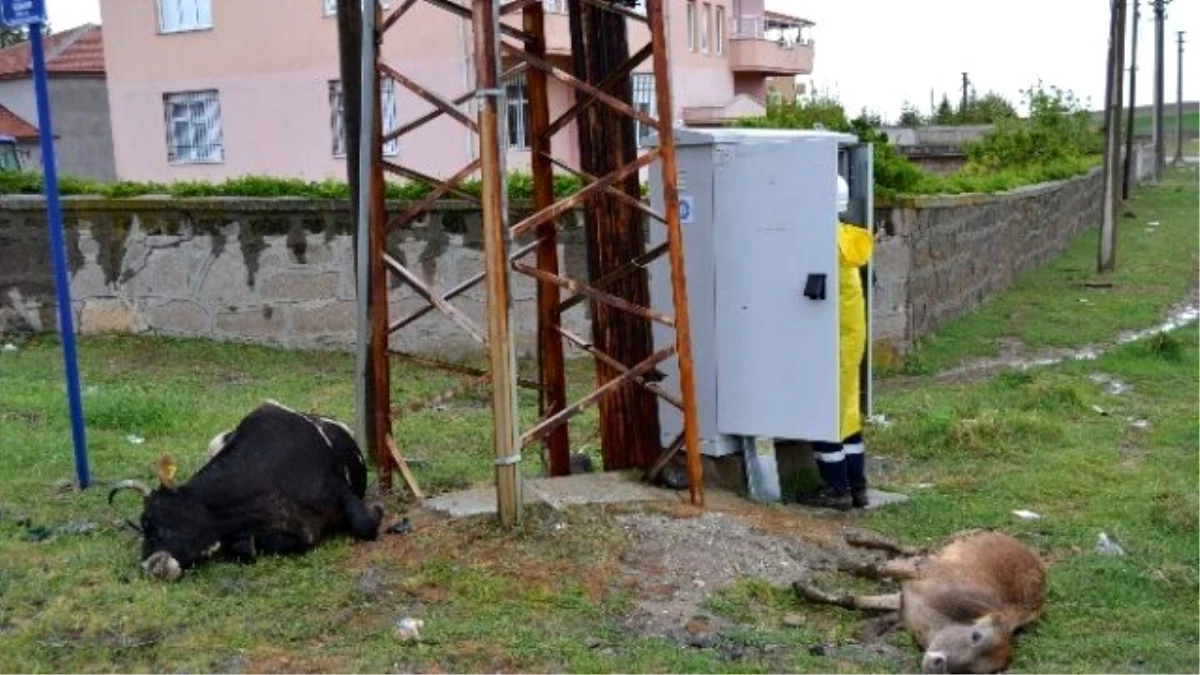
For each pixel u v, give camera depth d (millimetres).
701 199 7578
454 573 5750
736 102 37438
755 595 5977
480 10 5730
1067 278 21219
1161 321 17266
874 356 13430
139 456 8102
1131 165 41469
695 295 7668
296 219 13469
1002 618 5422
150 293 13734
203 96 30812
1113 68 22062
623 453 7691
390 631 5207
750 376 7602
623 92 7453
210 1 30234
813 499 8078
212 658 4895
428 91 6336
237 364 12742
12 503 6934
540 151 7430
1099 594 6305
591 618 5453
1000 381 12430
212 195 13812
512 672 4859
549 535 6121
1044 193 22844
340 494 6207
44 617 5191
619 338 7613
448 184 6547
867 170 8062
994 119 38000
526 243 13375
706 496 7391
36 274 13562
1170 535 7445
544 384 7719
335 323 13555
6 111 37156
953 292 15930
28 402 9594
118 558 5957
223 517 5840
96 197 13562
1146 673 5266
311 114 29453
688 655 5078
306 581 5688
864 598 5879
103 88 38062
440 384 12031
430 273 13516
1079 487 8602
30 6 6766
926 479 9039
